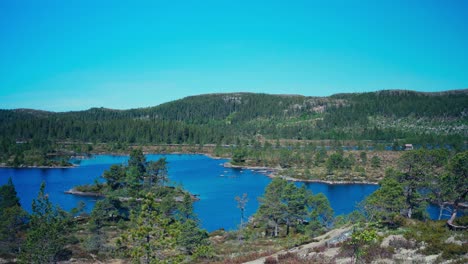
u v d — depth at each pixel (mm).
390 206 49938
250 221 87250
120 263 50906
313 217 71375
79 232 72938
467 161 43438
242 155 198000
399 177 60688
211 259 49375
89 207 101500
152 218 30625
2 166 182750
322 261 29344
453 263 22906
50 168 179125
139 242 30297
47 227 41500
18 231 56844
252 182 145375
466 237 28828
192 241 55125
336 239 41719
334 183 143375
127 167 134875
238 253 53500
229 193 123625
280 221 78375
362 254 26781
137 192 110562
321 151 197625
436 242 28484
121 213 87750
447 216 80000
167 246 30609
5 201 79438
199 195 120312
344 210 97188
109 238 69000
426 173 59281
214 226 86125
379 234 36438
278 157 198000
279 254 37562
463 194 40938
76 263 49656
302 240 50062
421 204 59688
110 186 121250
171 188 123750
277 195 78188
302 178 152375
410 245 29562
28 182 139000
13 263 46406
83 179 146250
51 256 40938
